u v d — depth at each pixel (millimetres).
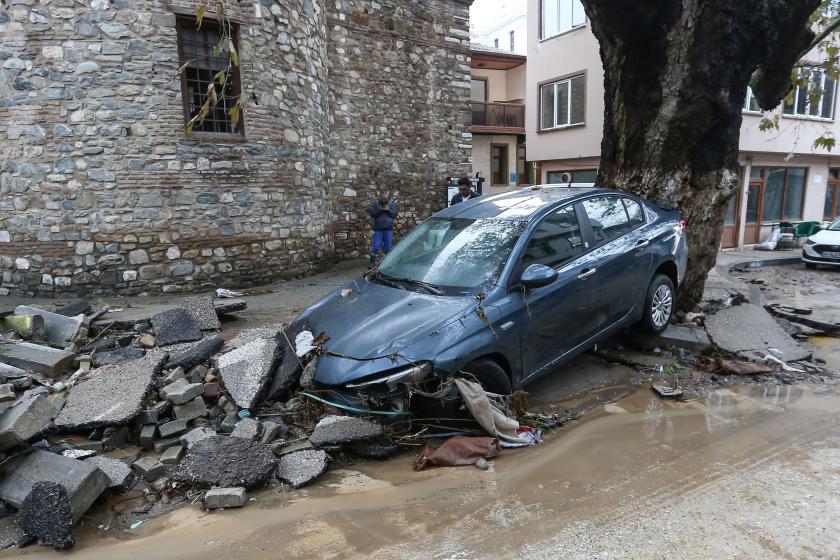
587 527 3219
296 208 11289
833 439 4352
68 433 4336
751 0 6441
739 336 6668
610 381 5777
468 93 16484
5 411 3711
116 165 9234
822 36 9133
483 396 4207
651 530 3172
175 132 9469
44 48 8844
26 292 9445
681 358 6293
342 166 14039
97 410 4359
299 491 3721
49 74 8906
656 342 6480
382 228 12680
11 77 8914
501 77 27719
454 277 4887
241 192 10234
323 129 12578
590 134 17750
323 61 12617
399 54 14867
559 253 5199
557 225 5320
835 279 13047
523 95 26812
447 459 4023
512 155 24953
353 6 13805
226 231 10148
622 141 7551
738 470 3867
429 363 4059
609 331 5645
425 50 15383
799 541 3043
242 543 3162
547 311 4867
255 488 3752
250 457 3857
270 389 4730
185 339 6148
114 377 4793
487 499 3555
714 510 3365
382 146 14828
